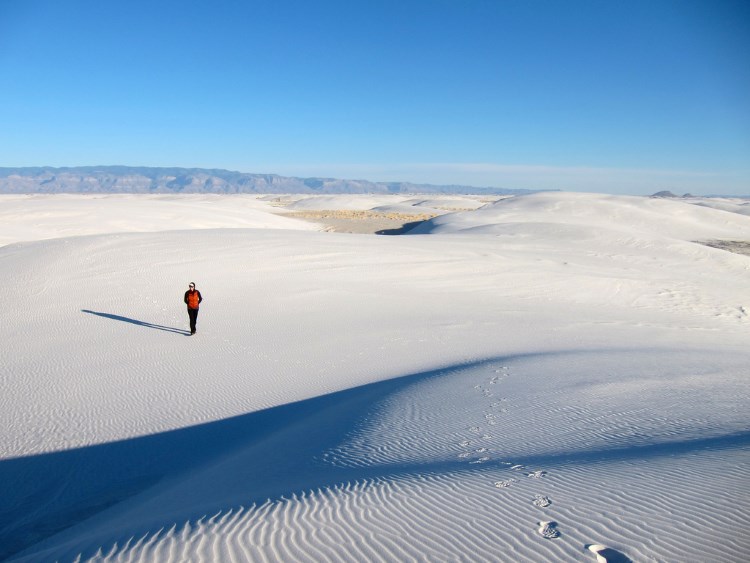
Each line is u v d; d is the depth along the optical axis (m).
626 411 9.43
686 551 4.36
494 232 46.09
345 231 65.25
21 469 9.02
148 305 20.09
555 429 8.60
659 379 11.97
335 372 14.29
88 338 16.78
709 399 10.19
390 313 20.64
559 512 5.13
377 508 5.41
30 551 6.23
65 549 5.20
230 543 4.77
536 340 18.02
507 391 11.05
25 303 19.61
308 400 12.21
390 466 7.27
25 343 16.19
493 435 8.46
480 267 29.00
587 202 74.94
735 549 4.37
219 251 27.14
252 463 8.30
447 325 19.44
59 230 44.41
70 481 8.65
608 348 16.97
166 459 9.45
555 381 11.80
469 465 6.93
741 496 5.30
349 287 23.62
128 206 59.31
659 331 20.81
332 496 5.87
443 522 5.02
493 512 5.20
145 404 11.99
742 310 25.39
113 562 4.59
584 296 25.80
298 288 22.92
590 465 6.52
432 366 14.62
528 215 67.88
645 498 5.34
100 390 12.78
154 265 24.25
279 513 5.42
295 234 34.28
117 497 8.09
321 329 18.38
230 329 18.09
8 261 24.06
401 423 9.40
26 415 11.27
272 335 17.59
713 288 28.95
